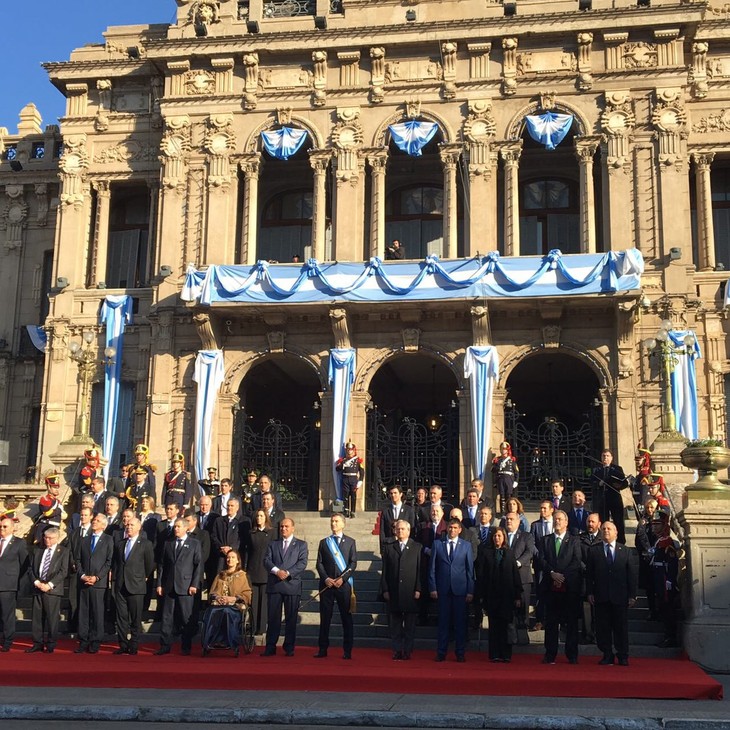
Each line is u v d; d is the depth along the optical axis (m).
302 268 28.30
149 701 12.40
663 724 11.20
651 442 27.20
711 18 30.75
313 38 30.59
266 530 17.27
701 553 16.05
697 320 29.03
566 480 27.36
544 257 27.44
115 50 34.31
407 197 33.69
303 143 31.03
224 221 30.31
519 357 28.31
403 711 11.72
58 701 12.39
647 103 29.33
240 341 29.56
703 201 30.20
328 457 28.31
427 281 27.70
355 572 20.36
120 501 20.83
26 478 33.53
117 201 34.41
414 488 28.30
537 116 29.59
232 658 15.51
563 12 29.64
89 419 31.33
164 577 16.22
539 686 13.13
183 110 31.25
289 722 11.61
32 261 36.16
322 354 29.14
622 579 15.03
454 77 30.20
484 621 17.84
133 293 31.92
